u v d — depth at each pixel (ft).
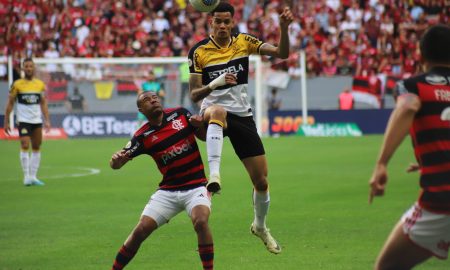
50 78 252.83
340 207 117.19
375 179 47.14
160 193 68.69
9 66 247.29
